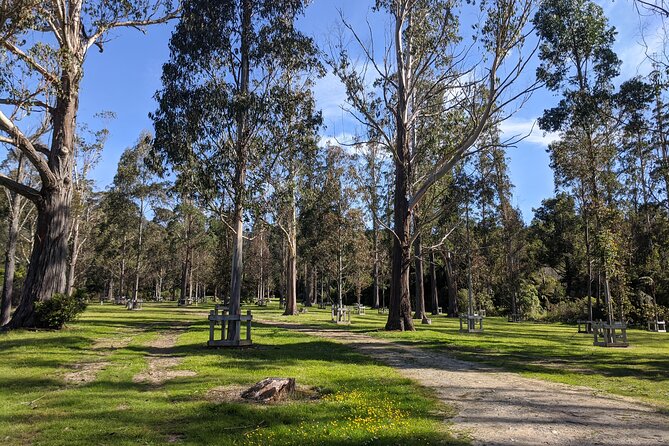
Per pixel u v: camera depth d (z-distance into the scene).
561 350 16.11
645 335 25.59
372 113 23.69
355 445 5.24
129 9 20.83
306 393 8.41
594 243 24.95
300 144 17.44
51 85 18.73
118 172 51.00
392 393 8.26
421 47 23.59
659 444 5.37
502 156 34.97
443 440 5.47
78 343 15.12
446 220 35.72
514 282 45.72
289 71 18.05
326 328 24.70
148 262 64.75
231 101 16.28
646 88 23.47
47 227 19.38
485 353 14.86
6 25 15.04
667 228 35.12
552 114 27.45
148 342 16.62
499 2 18.64
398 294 23.08
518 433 5.82
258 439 5.45
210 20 16.70
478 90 21.30
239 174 16.59
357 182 32.34
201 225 59.03
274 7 17.22
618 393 8.67
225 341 14.95
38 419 6.37
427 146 23.41
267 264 67.62
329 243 43.06
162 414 6.66
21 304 18.83
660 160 31.16
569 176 28.17
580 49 25.94
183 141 16.25
